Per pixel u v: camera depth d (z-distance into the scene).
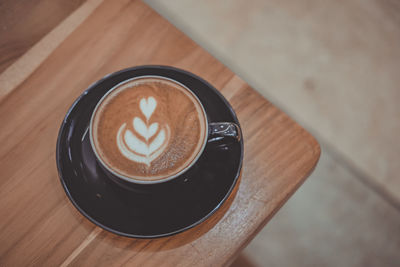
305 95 0.82
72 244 0.37
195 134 0.38
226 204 0.39
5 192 0.38
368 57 0.86
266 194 0.39
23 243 0.37
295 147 0.40
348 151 0.79
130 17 0.44
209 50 0.84
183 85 0.39
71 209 0.38
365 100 0.83
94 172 0.38
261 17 0.87
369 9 0.90
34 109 0.41
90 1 0.44
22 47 0.43
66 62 0.42
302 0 0.89
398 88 0.84
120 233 0.36
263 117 0.41
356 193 0.76
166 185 0.37
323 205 0.74
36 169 0.39
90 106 0.40
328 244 0.71
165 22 0.44
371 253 0.72
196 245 0.37
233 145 0.39
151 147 0.37
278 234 0.71
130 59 0.43
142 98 0.39
